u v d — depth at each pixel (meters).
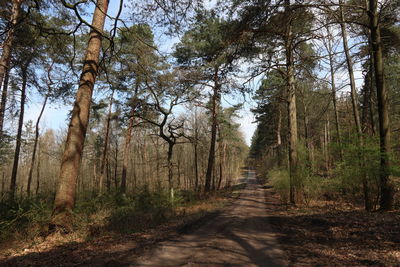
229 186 35.47
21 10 9.23
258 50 11.09
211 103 21.67
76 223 7.08
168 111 16.23
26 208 9.39
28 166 35.31
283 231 7.36
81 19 7.37
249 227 8.14
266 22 9.01
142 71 10.81
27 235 6.76
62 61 13.45
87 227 7.23
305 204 12.84
